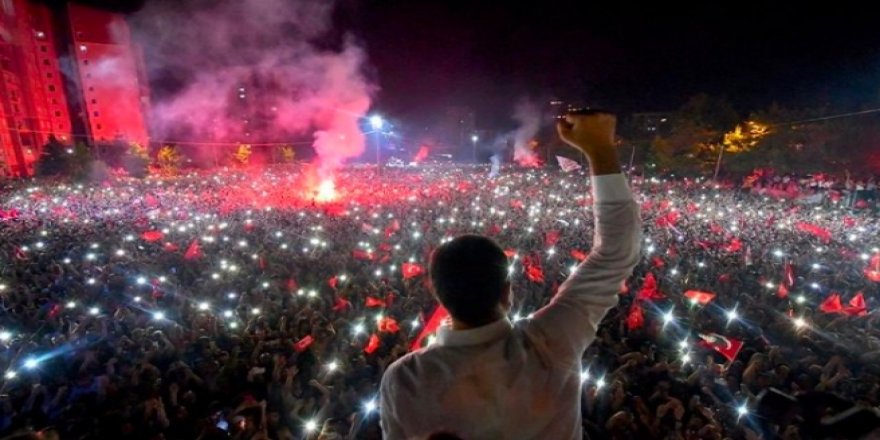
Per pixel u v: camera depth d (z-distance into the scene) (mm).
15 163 65688
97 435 7156
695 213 27484
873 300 13016
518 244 18859
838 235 21312
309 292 12977
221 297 13172
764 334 10953
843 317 10953
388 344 10031
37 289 13500
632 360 8938
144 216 27703
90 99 78500
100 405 7895
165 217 27453
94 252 18234
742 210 28328
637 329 10625
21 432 4949
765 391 6391
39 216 27672
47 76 74562
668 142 47312
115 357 9328
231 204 33406
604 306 1889
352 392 8125
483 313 1756
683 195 35625
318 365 9227
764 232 21812
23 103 68562
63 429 7418
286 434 7336
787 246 19141
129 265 16312
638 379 8672
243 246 18734
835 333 10500
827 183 33750
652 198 33938
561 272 14867
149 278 14828
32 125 69625
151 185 48531
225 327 10961
